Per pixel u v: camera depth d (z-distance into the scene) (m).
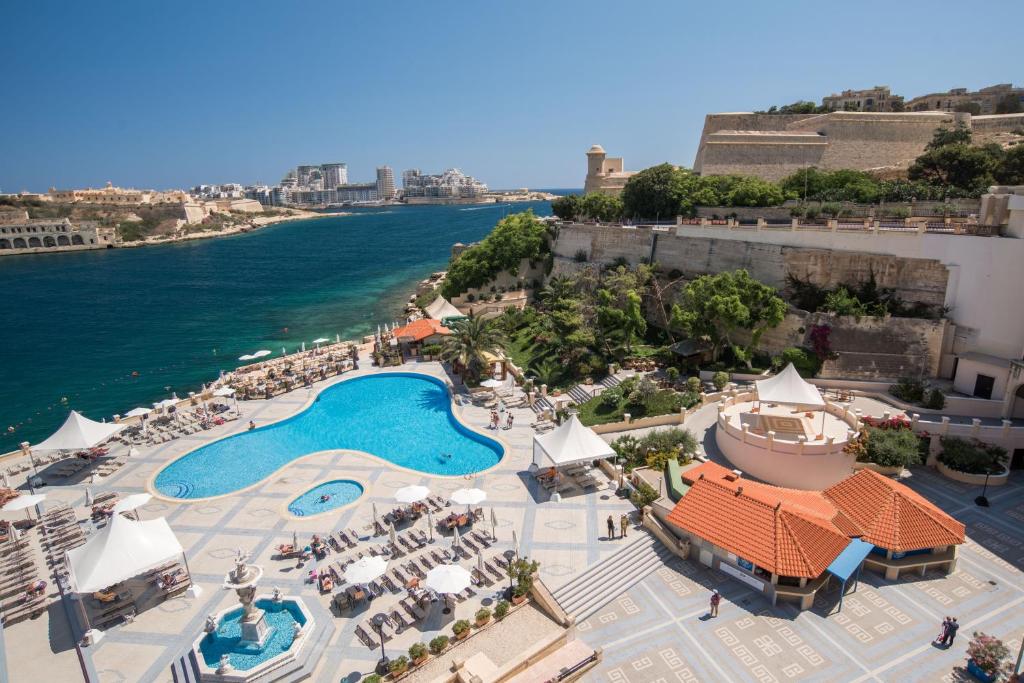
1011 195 43.09
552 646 23.45
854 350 46.62
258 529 31.69
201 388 63.56
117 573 24.55
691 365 49.81
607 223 80.38
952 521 28.72
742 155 93.19
